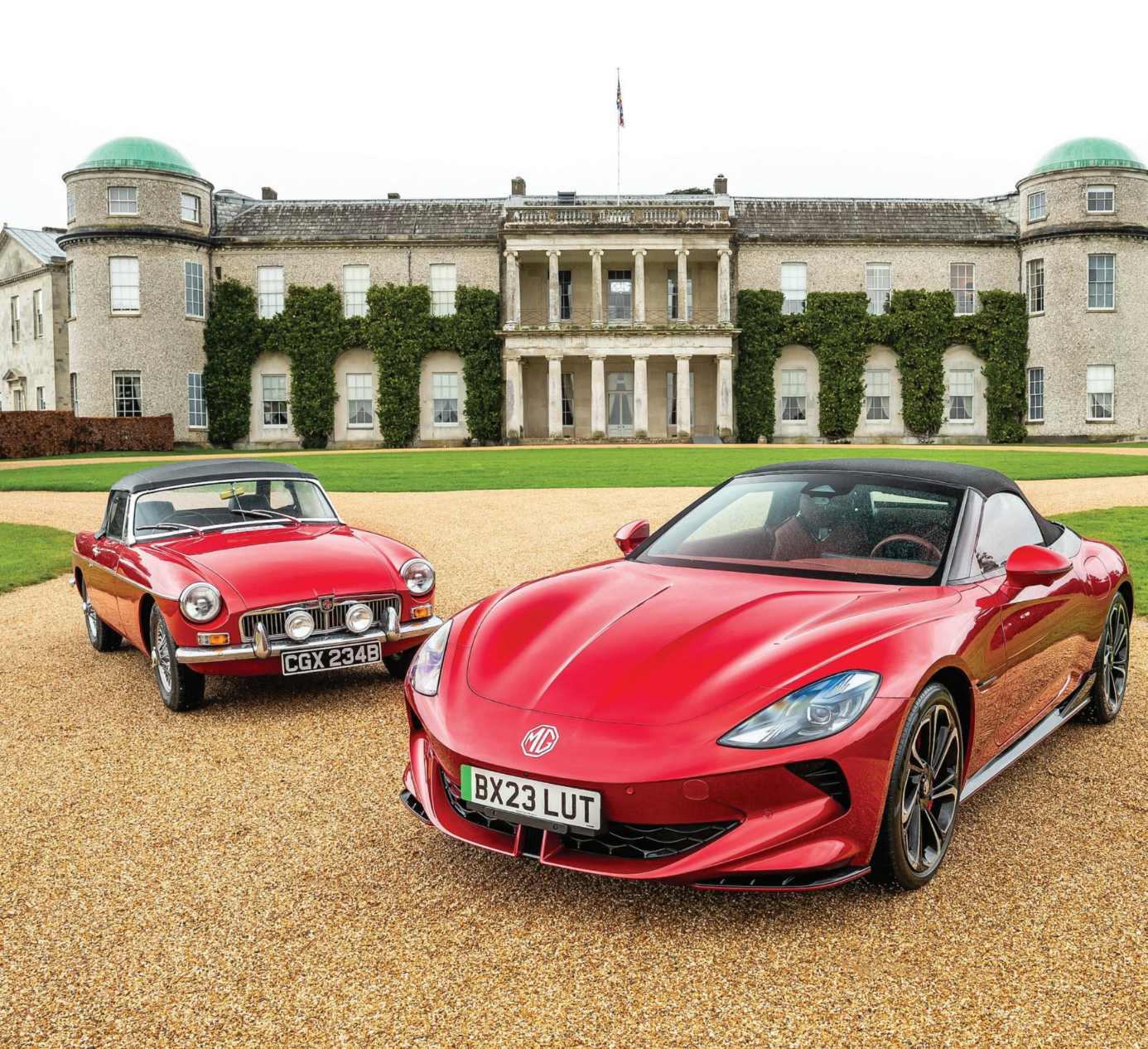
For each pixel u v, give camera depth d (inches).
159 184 1508.4
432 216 1637.6
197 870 119.3
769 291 1578.5
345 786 148.4
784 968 94.3
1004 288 1595.7
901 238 1579.7
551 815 100.0
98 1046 83.6
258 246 1581.0
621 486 629.3
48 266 1647.4
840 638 106.8
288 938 102.0
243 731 178.4
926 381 1581.0
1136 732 169.2
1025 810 134.2
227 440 1584.6
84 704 198.4
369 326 1582.2
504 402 1601.9
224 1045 83.4
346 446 1612.9
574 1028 84.9
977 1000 88.0
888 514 138.9
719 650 107.3
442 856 122.5
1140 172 1515.7
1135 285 1526.8
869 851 100.9
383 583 196.7
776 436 1621.6
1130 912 104.0
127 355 1505.9
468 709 110.4
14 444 1263.5
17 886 115.8
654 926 103.2
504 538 412.8
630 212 1536.7
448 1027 85.5
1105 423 1531.7
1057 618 145.2
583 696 105.4
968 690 116.7
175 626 183.3
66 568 388.8
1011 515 148.5
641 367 1535.4
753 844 95.3
